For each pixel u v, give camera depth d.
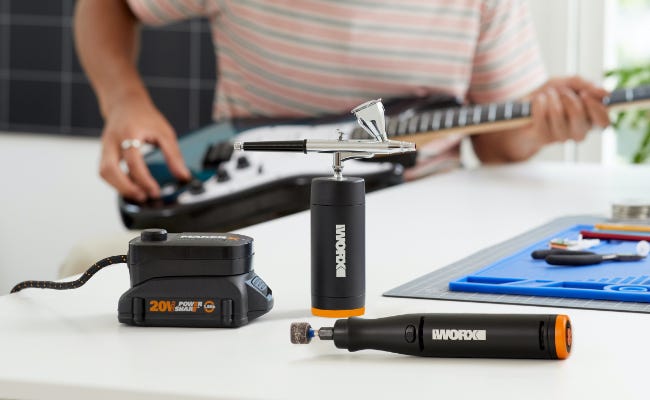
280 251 1.35
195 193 2.25
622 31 3.46
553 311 1.03
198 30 3.88
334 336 0.89
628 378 0.82
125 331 0.96
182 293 0.98
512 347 0.86
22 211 4.08
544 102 2.15
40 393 0.82
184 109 3.94
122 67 2.63
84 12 2.73
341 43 2.50
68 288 1.08
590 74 3.46
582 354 0.88
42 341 0.93
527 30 2.58
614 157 3.50
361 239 1.01
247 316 0.99
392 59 2.51
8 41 4.12
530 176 2.21
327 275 1.01
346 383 0.81
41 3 4.07
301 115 2.62
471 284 1.12
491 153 2.49
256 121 2.50
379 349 0.88
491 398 0.77
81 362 0.87
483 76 2.58
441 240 1.45
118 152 2.33
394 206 1.78
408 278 1.20
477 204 1.80
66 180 4.05
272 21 2.53
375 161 2.26
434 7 2.48
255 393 0.79
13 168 4.10
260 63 2.58
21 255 4.06
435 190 1.98
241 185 2.23
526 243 1.41
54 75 4.09
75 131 4.08
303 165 2.25
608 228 1.52
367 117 1.00
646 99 2.13
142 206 2.25
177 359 0.88
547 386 0.80
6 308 1.05
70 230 4.03
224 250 0.97
